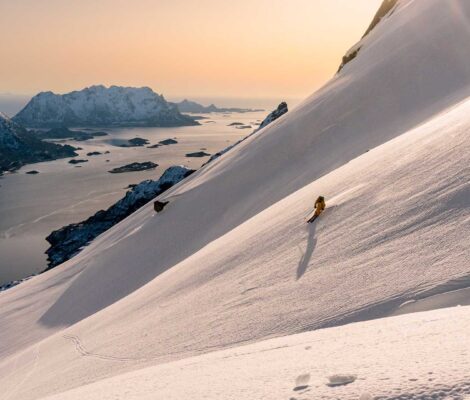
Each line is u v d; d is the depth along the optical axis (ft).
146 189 474.49
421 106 160.56
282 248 62.08
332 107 225.56
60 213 640.58
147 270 184.55
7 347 150.30
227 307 52.75
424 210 44.42
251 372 20.81
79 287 191.83
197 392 19.62
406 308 32.01
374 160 75.61
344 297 38.37
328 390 13.62
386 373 13.75
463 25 197.47
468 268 32.35
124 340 65.62
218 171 267.39
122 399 25.11
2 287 287.69
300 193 99.14
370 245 45.01
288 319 40.45
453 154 52.26
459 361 13.17
